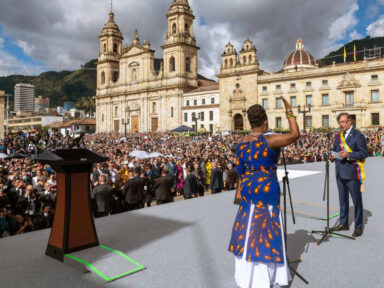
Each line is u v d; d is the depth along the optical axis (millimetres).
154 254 4660
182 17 84688
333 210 7211
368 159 21828
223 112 72188
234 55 70500
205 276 3877
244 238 3328
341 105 57406
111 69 102875
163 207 7957
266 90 66250
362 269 4023
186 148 33188
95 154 4902
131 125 94562
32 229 9258
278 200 3443
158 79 87188
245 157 3504
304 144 34812
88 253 4500
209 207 7914
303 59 85062
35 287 3670
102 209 10320
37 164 16766
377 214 6789
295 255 4535
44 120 165625
